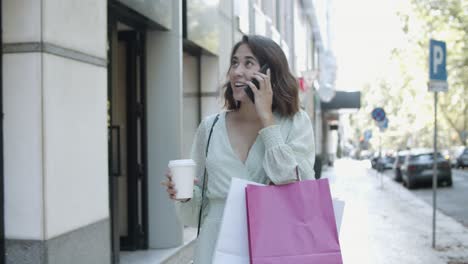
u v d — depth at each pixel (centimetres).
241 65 247
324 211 223
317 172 691
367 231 1110
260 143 238
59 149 421
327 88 3256
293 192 223
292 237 218
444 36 2631
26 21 404
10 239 406
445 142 7006
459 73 3041
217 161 241
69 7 439
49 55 409
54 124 414
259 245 215
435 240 992
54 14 416
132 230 703
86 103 464
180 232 723
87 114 465
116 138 698
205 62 984
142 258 651
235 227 222
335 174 3594
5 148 408
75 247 442
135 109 713
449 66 2694
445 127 6247
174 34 730
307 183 224
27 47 403
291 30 2409
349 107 4128
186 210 259
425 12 2638
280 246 216
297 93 249
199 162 261
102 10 496
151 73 721
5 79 408
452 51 2623
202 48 887
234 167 238
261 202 219
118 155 699
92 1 477
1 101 407
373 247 934
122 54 716
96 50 484
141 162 714
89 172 467
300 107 250
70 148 437
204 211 257
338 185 2534
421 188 2486
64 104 429
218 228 239
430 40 977
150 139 716
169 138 718
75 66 447
